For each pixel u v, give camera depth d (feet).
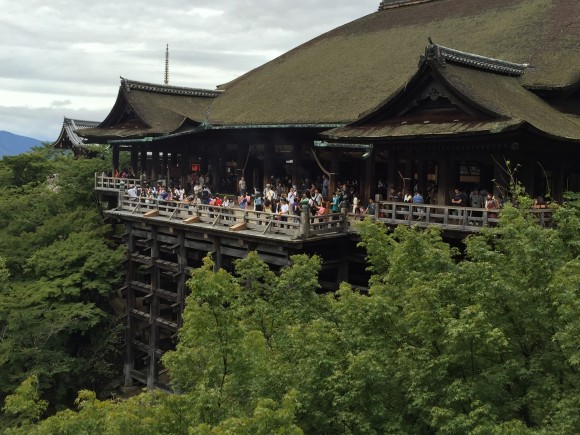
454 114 82.74
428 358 44.01
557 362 41.96
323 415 44.78
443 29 137.49
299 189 125.49
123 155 186.39
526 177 81.61
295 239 84.89
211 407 41.55
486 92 84.28
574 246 49.42
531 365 42.78
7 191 153.89
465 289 45.57
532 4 128.98
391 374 45.78
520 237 48.62
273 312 57.21
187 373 47.83
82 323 112.37
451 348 41.98
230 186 153.28
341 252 91.15
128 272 123.34
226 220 99.71
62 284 114.42
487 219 72.74
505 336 43.98
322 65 145.79
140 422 40.32
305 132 119.85
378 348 47.52
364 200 112.68
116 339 118.42
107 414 41.98
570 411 38.11
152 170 156.46
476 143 78.43
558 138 75.41
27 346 105.09
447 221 77.77
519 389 44.57
